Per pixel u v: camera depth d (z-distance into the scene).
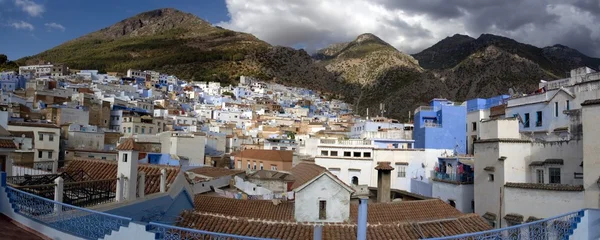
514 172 31.64
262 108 156.00
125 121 81.44
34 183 17.69
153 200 18.45
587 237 15.34
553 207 27.88
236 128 115.06
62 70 169.50
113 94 108.50
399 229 22.88
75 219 13.92
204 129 99.62
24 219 14.86
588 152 26.17
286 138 87.62
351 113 197.75
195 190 30.70
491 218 32.22
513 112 50.00
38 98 78.50
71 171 21.70
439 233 23.20
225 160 73.81
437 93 195.38
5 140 19.05
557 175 30.17
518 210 29.91
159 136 64.25
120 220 13.26
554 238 15.08
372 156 54.00
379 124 79.25
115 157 55.00
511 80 176.12
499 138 32.38
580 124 29.45
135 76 171.00
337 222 24.06
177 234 12.80
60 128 55.66
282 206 27.47
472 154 52.84
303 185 24.30
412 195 40.50
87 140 61.09
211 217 21.66
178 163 46.69
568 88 42.62
